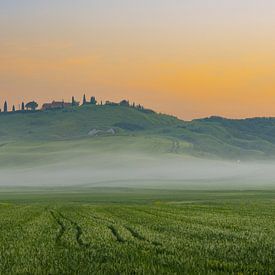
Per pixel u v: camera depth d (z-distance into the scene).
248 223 62.53
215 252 32.91
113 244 38.12
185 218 72.81
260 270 25.73
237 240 41.19
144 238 42.62
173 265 27.41
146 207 112.38
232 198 179.25
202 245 36.75
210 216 78.25
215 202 142.12
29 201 168.50
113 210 99.88
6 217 79.38
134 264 27.41
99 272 25.25
